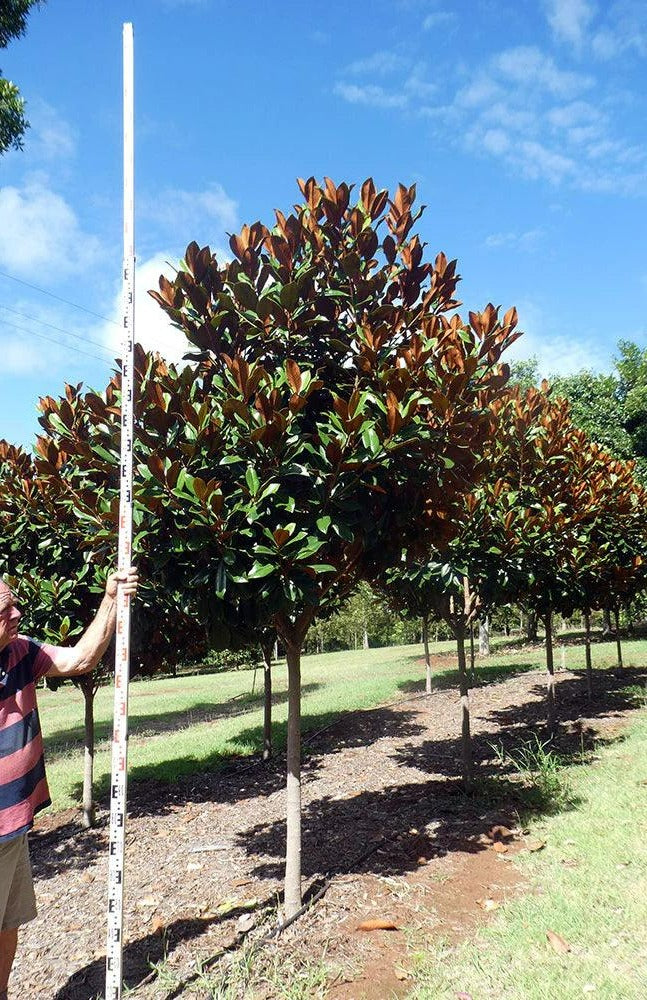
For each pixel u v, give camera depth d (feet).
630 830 17.92
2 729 10.11
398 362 14.65
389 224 17.30
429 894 15.37
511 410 30.81
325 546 15.47
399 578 25.29
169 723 51.19
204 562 14.15
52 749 43.75
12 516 24.86
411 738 35.94
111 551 16.83
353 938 13.44
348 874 16.99
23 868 10.76
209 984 11.89
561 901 14.06
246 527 13.78
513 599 31.30
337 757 32.99
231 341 16.06
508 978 11.37
